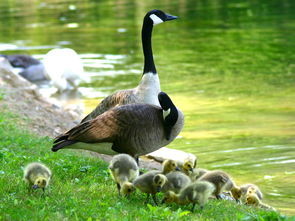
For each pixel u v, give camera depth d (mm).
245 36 32469
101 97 21406
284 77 23625
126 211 8719
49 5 48000
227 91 21688
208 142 16094
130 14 41375
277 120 18031
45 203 8719
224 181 10656
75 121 17781
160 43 31438
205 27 35906
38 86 23797
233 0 47156
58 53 23000
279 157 14594
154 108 11219
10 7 47594
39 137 14664
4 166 10898
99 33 34219
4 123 15273
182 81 23328
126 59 27422
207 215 8992
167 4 46094
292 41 30719
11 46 30578
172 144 15992
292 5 43062
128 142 11094
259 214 8898
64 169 11227
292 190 12305
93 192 9758
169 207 9055
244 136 16484
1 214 8094
